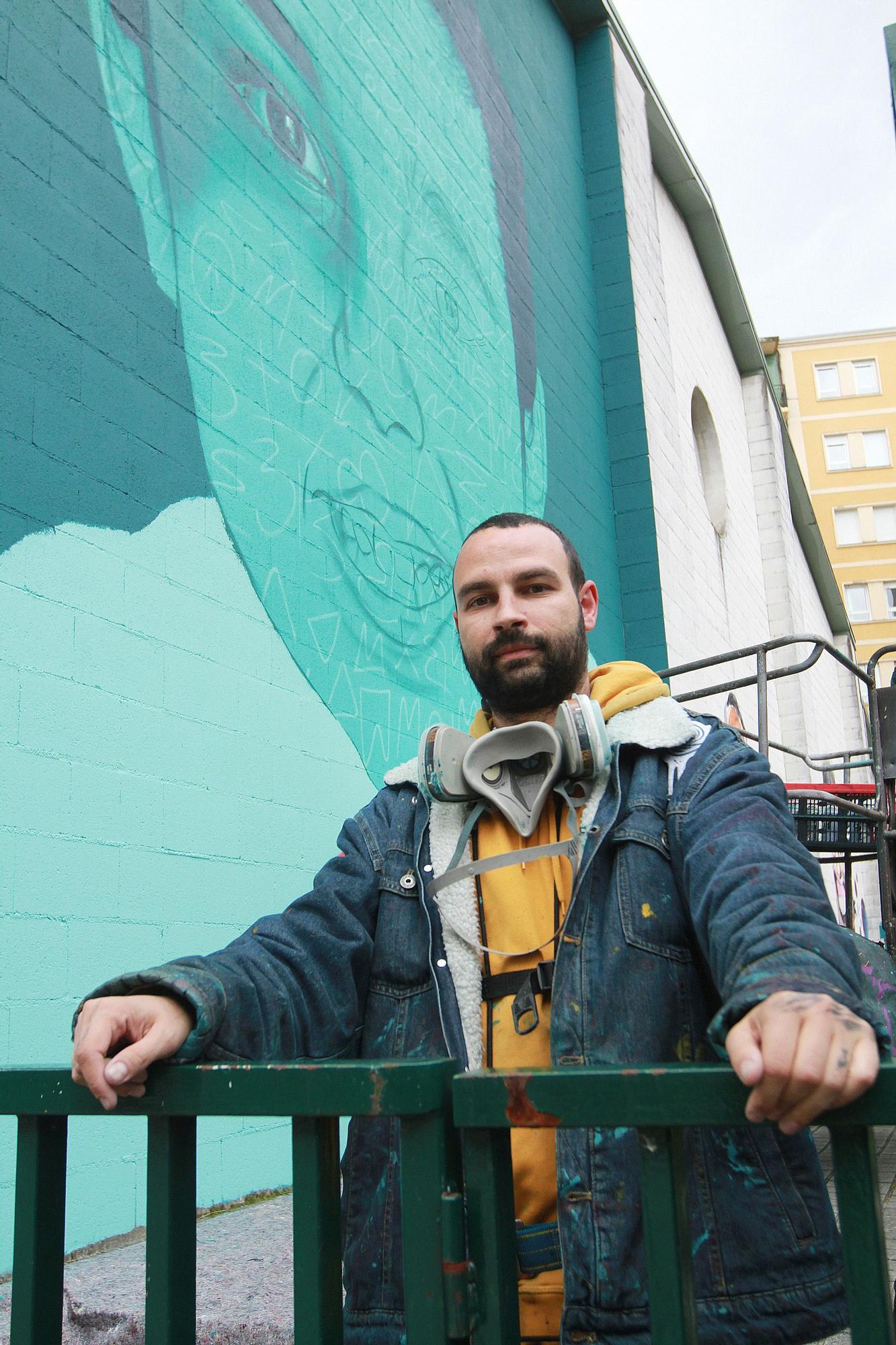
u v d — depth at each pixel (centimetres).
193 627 305
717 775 118
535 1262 111
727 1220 101
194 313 326
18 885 239
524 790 130
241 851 312
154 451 300
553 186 699
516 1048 116
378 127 466
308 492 373
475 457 517
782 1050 71
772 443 1271
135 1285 204
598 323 756
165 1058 93
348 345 414
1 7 270
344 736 372
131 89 314
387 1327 110
